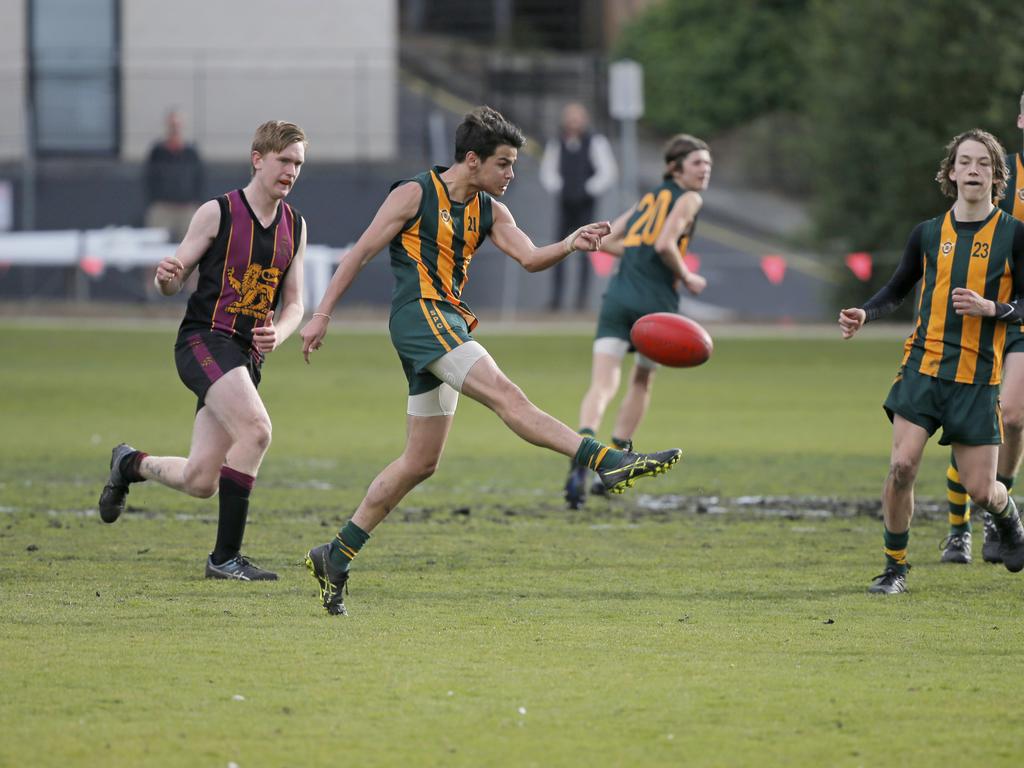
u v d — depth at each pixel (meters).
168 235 93.69
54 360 74.88
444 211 24.33
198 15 116.00
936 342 26.91
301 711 19.30
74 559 30.02
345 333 87.56
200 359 28.12
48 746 17.83
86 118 114.81
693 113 131.75
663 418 56.31
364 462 45.22
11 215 103.88
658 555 31.08
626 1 145.75
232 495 28.03
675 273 39.19
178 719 18.89
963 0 94.12
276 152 28.09
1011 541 28.27
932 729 18.73
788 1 132.12
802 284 103.25
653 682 20.77
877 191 96.75
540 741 18.17
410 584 27.86
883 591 27.23
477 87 130.75
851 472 43.62
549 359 75.25
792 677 21.11
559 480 42.34
